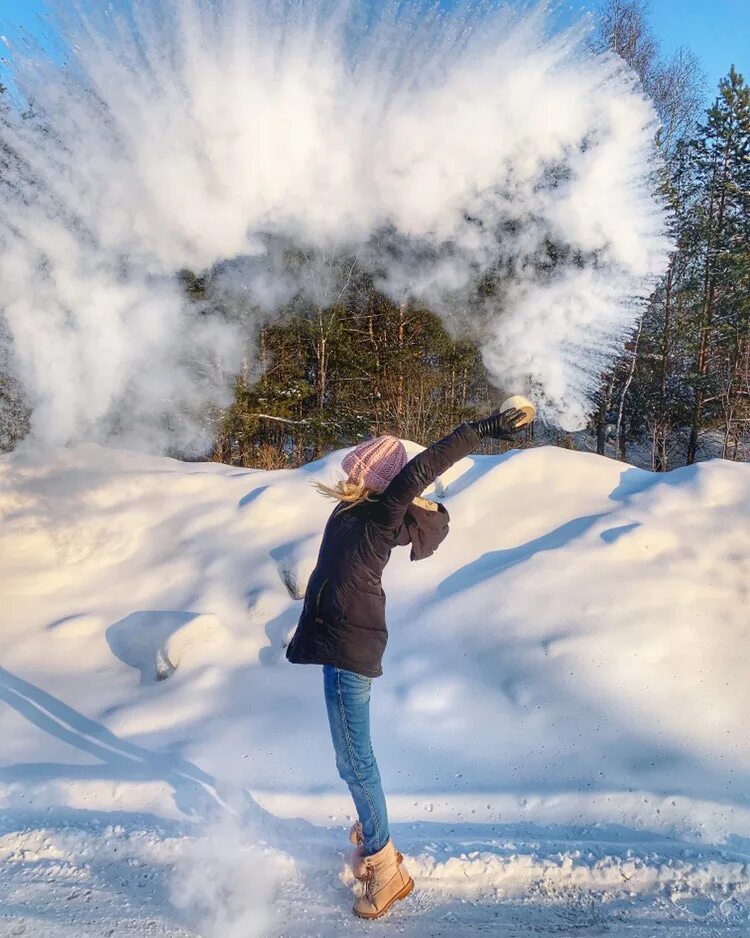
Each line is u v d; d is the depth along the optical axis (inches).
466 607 157.6
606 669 141.6
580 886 106.2
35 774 126.7
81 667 156.5
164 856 111.0
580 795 121.3
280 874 108.4
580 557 165.5
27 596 170.7
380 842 101.9
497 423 96.7
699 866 107.1
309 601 102.2
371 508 101.3
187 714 141.3
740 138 912.9
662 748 128.6
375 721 137.7
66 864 109.4
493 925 99.8
